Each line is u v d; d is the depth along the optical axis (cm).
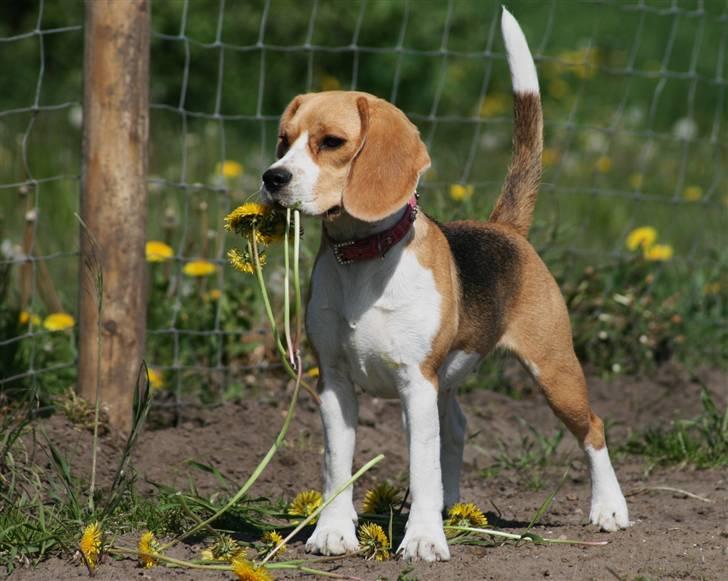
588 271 1323
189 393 1147
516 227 966
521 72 977
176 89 2020
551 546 818
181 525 840
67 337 1132
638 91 2297
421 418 798
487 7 2300
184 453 1001
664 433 1132
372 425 1106
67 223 1497
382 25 2064
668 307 1333
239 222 795
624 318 1312
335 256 798
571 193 1755
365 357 802
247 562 725
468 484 1027
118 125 995
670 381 1255
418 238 805
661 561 784
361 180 786
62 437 963
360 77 2080
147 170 1015
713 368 1305
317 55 2064
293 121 812
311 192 784
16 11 2123
